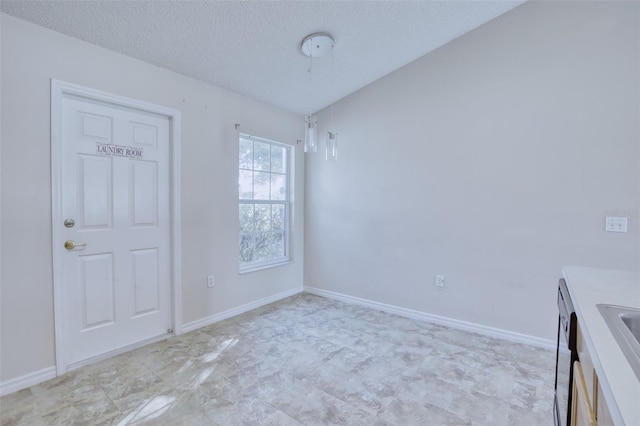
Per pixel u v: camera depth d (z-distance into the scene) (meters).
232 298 3.26
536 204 2.62
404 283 3.31
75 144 2.21
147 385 2.01
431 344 2.65
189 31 2.28
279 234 3.91
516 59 2.69
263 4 2.15
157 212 2.68
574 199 2.48
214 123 3.03
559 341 1.53
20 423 1.66
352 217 3.68
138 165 2.55
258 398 1.89
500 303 2.79
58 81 2.07
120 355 2.39
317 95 3.56
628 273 1.56
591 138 2.42
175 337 2.73
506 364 2.33
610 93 2.35
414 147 3.21
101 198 2.34
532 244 2.65
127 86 2.41
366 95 3.53
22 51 1.93
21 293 1.97
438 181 3.08
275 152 3.81
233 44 2.50
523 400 1.90
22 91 1.94
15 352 1.95
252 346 2.57
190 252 2.87
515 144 2.70
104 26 2.10
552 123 2.55
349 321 3.15
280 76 3.07
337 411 1.79
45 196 2.04
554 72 2.54
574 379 1.10
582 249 2.46
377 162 3.47
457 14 2.62
